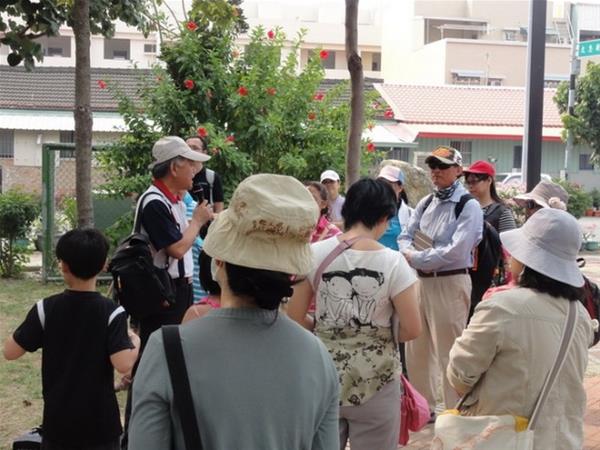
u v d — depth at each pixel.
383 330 3.71
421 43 45.88
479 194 6.48
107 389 3.57
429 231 5.84
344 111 10.77
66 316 3.53
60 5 7.50
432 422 5.90
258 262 2.06
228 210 2.16
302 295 3.70
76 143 5.49
